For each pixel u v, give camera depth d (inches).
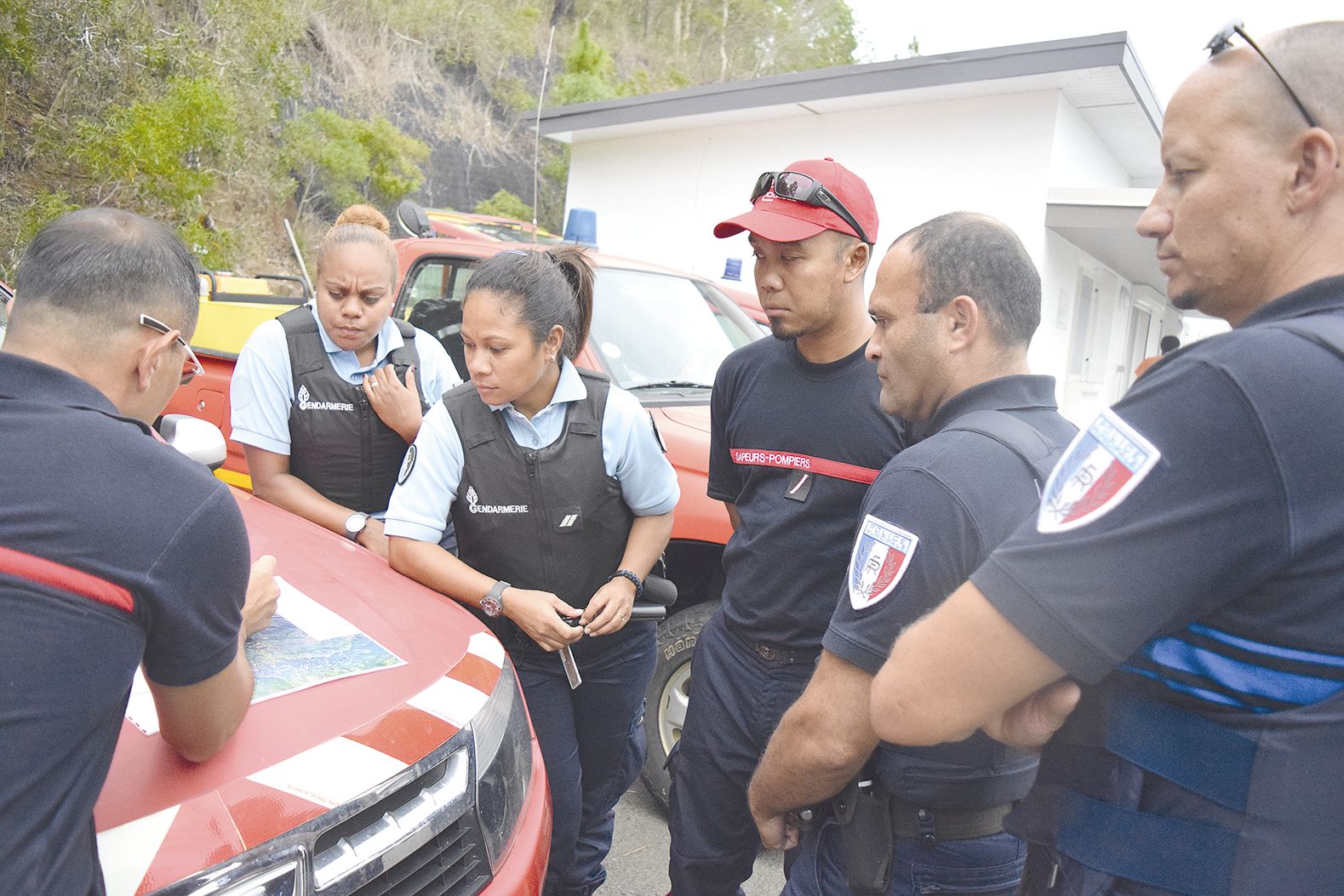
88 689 38.4
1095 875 41.3
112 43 358.3
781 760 59.9
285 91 451.2
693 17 1096.2
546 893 89.0
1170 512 35.6
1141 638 36.8
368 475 101.2
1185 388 36.2
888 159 384.5
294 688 59.2
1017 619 38.2
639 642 90.7
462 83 709.3
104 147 331.3
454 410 82.0
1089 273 440.1
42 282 44.4
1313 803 34.9
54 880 37.2
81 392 42.5
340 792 53.1
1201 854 37.7
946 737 41.8
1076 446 39.6
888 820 60.0
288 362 97.8
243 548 45.3
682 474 118.1
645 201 469.1
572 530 82.6
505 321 75.7
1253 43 38.0
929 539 52.0
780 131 417.1
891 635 52.8
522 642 85.0
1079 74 324.5
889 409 63.1
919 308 58.6
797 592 77.1
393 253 98.7
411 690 62.8
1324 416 34.0
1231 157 38.4
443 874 58.4
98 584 38.7
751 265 426.6
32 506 38.1
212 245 340.8
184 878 46.2
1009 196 356.2
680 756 86.2
